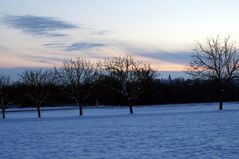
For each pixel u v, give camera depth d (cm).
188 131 2720
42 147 2209
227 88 6600
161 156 1750
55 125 3956
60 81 7562
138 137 2508
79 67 7288
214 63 6494
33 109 10125
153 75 7531
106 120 4453
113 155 1834
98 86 7306
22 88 8181
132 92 7069
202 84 7562
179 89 11731
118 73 7112
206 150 1844
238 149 1833
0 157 1900
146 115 5281
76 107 10550
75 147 2150
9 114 8444
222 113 4766
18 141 2564
